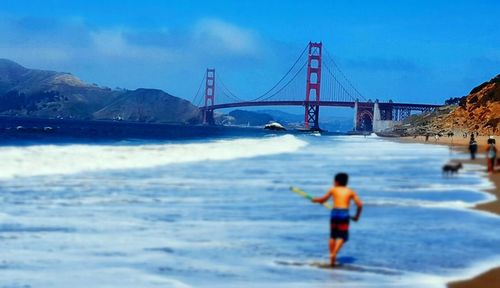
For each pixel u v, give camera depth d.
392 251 17.03
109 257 15.67
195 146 65.25
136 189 29.19
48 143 79.38
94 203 24.44
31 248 16.36
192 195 27.81
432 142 129.25
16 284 13.05
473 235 19.59
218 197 27.42
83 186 29.42
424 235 19.44
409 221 22.08
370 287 13.41
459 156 68.50
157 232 19.08
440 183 35.97
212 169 41.69
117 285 13.23
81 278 13.68
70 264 14.88
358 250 17.09
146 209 23.47
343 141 138.25
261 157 57.12
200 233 19.11
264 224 21.00
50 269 14.36
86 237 17.98
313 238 18.70
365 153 73.25
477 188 33.41
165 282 13.53
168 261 15.42
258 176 37.75
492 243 18.38
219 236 18.70
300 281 13.84
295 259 15.94
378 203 26.73
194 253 16.36
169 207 24.16
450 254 16.77
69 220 20.58
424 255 16.59
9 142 79.00
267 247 17.31
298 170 43.34
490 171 44.59
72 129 172.25
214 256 16.09
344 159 58.94
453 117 194.75
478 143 117.69
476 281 14.00
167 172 38.19
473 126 176.00
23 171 33.53
